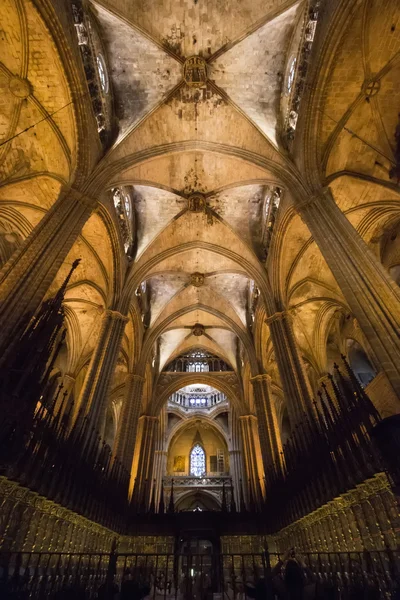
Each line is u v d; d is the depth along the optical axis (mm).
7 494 6941
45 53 12070
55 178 14750
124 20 13336
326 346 23438
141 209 20859
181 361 32000
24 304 9289
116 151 15172
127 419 20219
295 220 17172
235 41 14359
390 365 8188
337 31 11328
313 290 21250
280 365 16312
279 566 5832
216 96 15945
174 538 15664
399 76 12812
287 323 17438
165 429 34406
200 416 37000
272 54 15070
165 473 33312
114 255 18234
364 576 6195
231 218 20891
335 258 10961
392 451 6148
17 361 7473
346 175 15148
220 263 23562
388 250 17625
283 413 32375
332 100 13258
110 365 16016
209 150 16969
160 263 22641
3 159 14812
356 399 8953
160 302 25734
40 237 11227
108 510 12602
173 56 14766
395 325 8656
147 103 16031
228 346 30688
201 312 27984
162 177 18672
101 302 21734
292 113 15031
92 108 13875
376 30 11570
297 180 14086
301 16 13438
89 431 13367
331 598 5535
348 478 8477
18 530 7246
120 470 15383
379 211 16391
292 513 12359
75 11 12508
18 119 13977
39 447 7711
